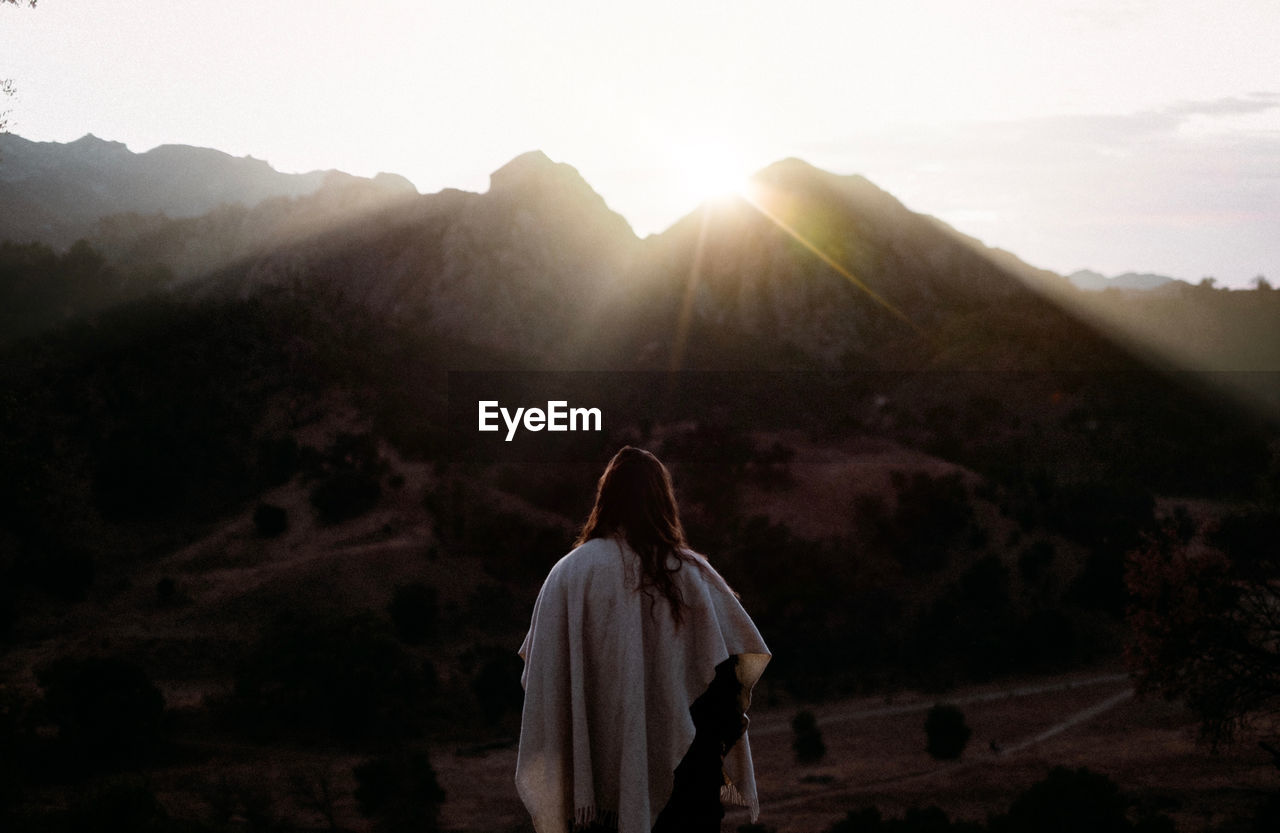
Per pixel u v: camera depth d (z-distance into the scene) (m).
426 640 77.19
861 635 77.81
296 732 59.94
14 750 26.67
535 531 88.75
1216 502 108.31
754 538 84.38
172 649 75.38
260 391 117.12
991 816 36.41
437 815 46.84
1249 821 35.28
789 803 47.94
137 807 30.64
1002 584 84.50
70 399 106.25
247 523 95.94
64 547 88.75
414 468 103.75
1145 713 60.66
